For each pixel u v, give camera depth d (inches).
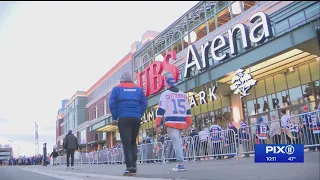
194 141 444.8
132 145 219.8
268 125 366.3
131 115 216.4
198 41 734.5
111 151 678.5
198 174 178.2
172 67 745.0
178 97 232.8
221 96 789.2
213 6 715.4
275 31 534.9
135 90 223.6
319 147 313.1
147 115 887.7
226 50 634.2
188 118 234.1
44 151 1128.8
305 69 606.9
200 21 770.2
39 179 239.3
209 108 836.0
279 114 650.2
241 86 551.2
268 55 508.4
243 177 144.8
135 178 180.9
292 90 630.5
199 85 658.2
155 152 519.5
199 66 650.2
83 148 1871.3
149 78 844.0
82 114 2128.4
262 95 695.7
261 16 509.7
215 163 301.3
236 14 663.8
